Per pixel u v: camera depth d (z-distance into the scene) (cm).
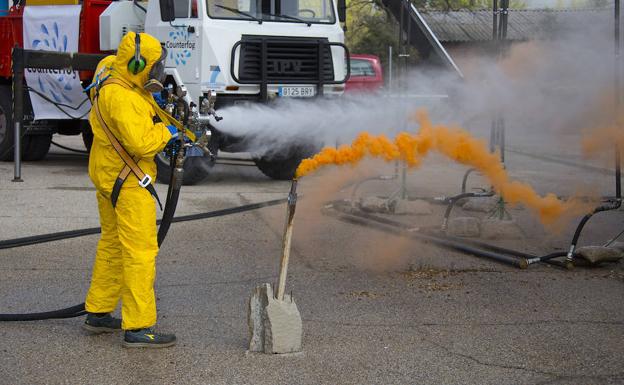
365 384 452
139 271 489
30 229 828
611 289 636
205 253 743
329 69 1148
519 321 558
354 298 608
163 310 576
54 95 1234
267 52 1091
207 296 612
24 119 1291
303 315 567
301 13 1133
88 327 525
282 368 472
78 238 788
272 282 651
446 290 630
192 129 516
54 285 635
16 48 1101
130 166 483
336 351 499
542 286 642
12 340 514
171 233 820
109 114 475
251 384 450
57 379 455
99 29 1167
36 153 1359
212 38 1058
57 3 1219
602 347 510
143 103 478
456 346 510
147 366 474
